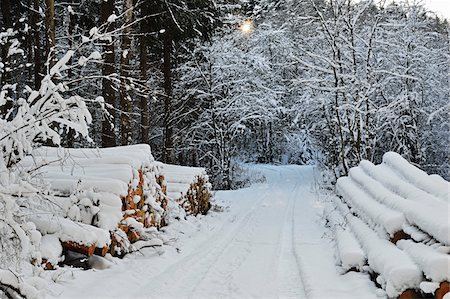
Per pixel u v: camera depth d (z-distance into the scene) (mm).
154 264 6922
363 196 8516
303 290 5969
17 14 16891
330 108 21062
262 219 12367
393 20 20672
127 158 7699
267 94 24953
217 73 23312
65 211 6055
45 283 4383
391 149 21375
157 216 8859
